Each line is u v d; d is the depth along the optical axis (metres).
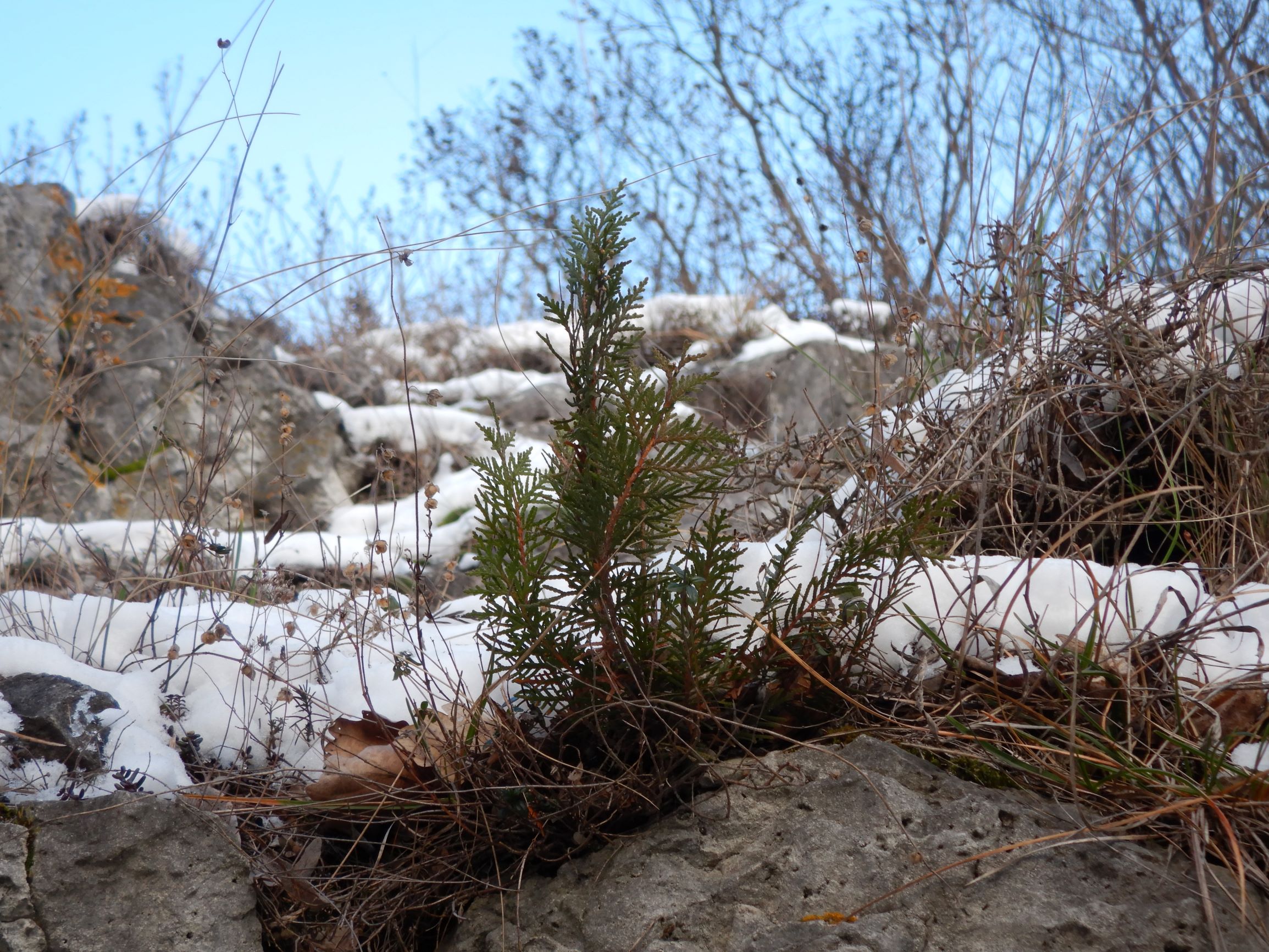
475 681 0.96
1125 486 1.11
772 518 1.24
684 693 0.87
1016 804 0.84
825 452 1.15
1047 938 0.77
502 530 0.84
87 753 0.90
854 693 0.92
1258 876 0.77
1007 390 1.08
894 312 1.21
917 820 0.83
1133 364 1.10
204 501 1.17
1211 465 1.10
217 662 1.01
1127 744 0.85
